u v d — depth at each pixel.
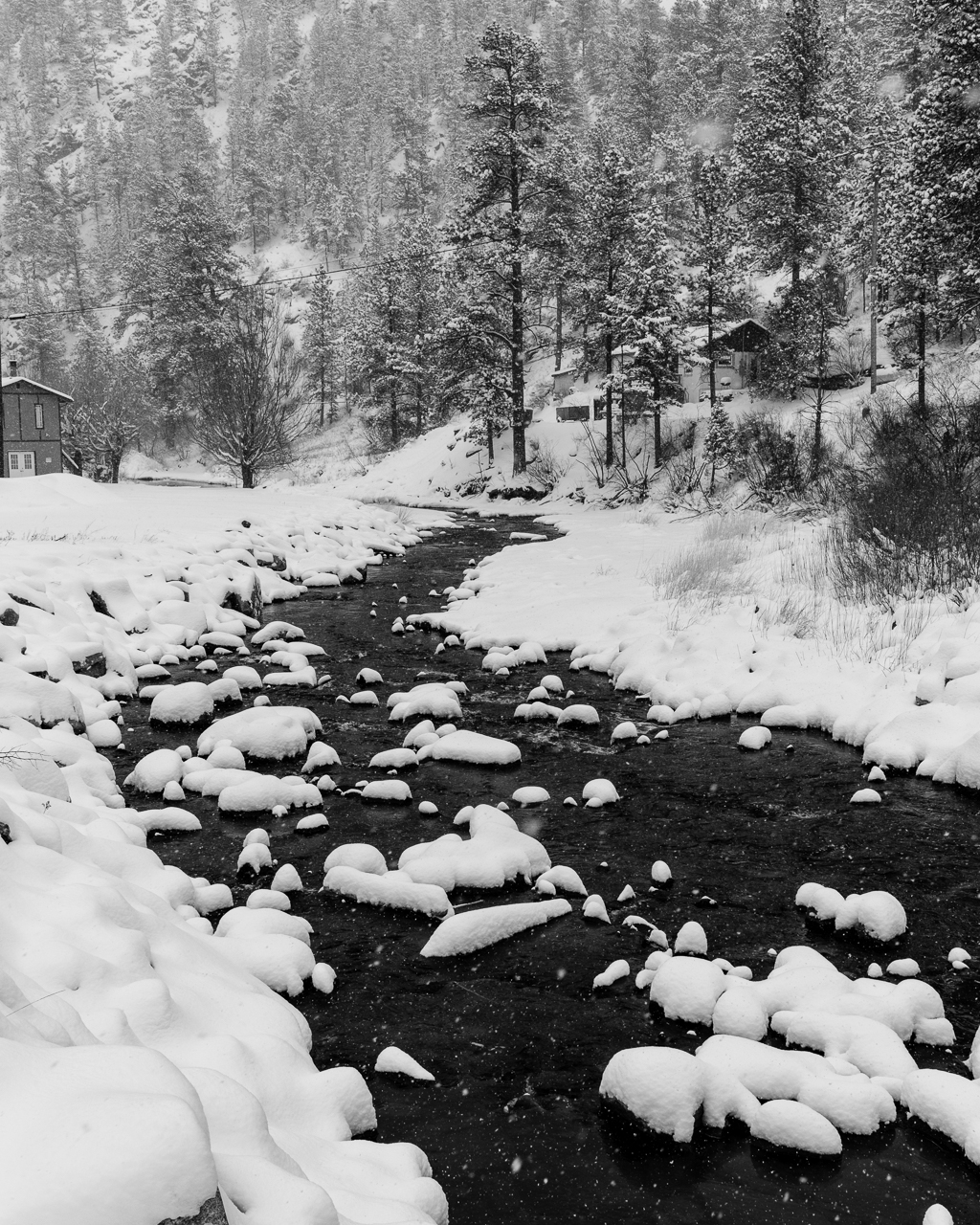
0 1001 2.71
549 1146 3.85
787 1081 4.05
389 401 65.44
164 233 75.94
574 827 7.38
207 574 16.62
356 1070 4.15
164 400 71.50
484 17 161.12
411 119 131.75
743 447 32.19
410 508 42.69
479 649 13.79
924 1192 3.59
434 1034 4.64
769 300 54.16
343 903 6.06
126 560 16.05
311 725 9.66
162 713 9.97
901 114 41.03
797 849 6.92
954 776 8.12
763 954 5.41
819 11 44.44
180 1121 2.02
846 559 14.55
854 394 37.97
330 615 16.67
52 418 48.03
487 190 43.00
